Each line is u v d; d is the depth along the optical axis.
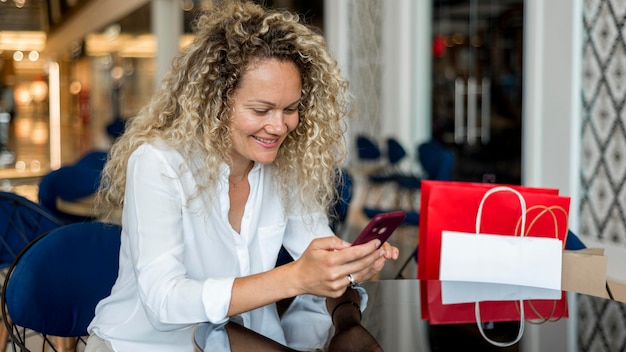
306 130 1.69
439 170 4.90
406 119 7.27
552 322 1.64
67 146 16.12
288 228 1.88
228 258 1.68
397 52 7.29
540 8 4.85
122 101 21.34
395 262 4.71
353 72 8.34
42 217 3.41
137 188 1.53
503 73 5.96
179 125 1.54
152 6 12.26
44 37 26.84
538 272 1.91
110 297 1.68
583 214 4.64
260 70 1.50
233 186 1.69
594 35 4.47
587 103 4.57
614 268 4.34
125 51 20.61
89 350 1.65
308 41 1.57
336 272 1.38
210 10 1.62
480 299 1.80
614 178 4.39
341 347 1.44
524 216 1.92
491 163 6.16
